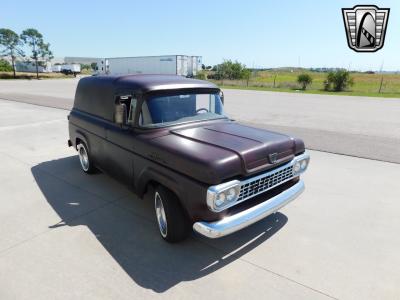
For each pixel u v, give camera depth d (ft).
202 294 9.70
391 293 9.79
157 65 139.95
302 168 13.39
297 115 45.65
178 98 14.02
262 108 53.57
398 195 17.10
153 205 15.70
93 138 17.38
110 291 9.80
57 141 28.81
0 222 14.01
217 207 10.00
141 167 13.02
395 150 26.13
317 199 16.48
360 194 17.19
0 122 37.63
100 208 15.37
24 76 181.57
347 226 13.75
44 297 9.55
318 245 12.30
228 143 11.62
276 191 12.57
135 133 13.38
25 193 17.11
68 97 66.03
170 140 12.14
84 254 11.66
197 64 148.97
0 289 9.87
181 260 11.35
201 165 10.12
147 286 10.03
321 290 9.89
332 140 29.58
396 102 65.46
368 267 11.00
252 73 188.96
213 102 15.55
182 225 11.79
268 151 11.53
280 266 11.03
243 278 10.42
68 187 17.93
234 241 12.57
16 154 24.63
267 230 13.38
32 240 12.58
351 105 59.21
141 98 13.19
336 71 102.32
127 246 12.19
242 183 10.62
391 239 12.77
